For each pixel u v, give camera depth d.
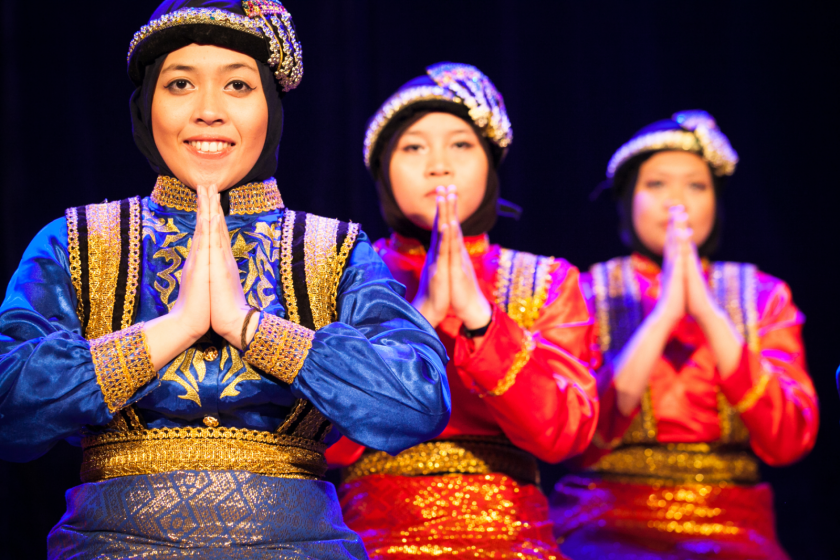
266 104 3.04
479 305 3.85
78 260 2.90
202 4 3.00
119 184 6.32
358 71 6.84
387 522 3.93
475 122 4.32
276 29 3.03
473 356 3.82
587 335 4.44
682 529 5.12
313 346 2.74
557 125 7.49
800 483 7.54
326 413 2.74
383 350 2.83
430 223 4.32
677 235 5.18
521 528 3.93
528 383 3.87
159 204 3.05
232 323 2.72
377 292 2.98
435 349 2.96
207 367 2.79
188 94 2.96
